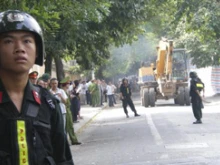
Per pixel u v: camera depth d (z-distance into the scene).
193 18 16.77
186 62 29.47
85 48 15.94
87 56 16.64
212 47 27.64
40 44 2.54
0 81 2.43
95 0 9.22
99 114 25.56
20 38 2.42
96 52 16.84
